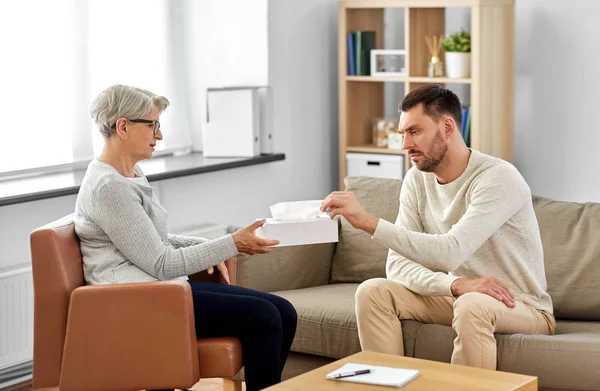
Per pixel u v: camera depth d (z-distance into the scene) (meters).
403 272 3.39
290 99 5.81
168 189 5.16
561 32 5.68
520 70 5.84
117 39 5.32
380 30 6.16
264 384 3.21
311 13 5.91
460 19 5.94
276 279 3.99
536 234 3.36
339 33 5.91
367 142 6.20
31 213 4.46
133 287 3.05
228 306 3.22
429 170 3.35
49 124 4.89
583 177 5.72
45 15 4.83
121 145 3.29
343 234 4.13
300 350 3.68
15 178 4.74
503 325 3.15
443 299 3.39
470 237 3.20
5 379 4.36
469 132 5.59
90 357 3.08
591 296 3.49
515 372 3.10
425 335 3.28
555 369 3.05
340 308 3.62
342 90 5.96
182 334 3.06
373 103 6.22
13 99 4.71
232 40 5.64
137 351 3.07
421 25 5.77
